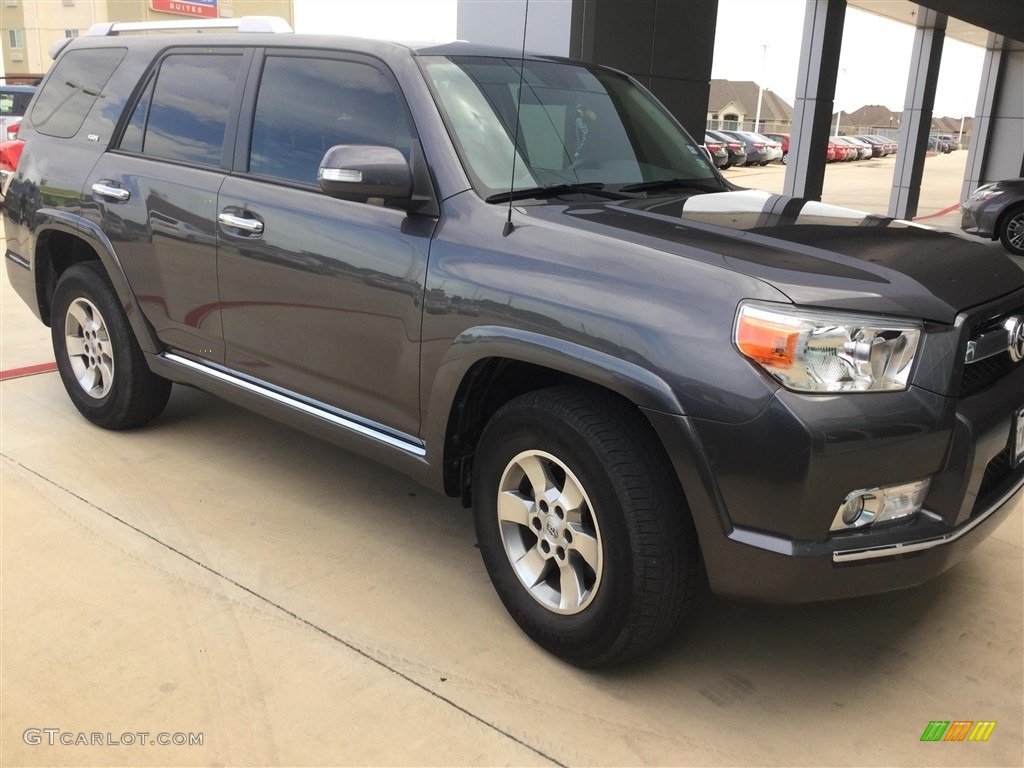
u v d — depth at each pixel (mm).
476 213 2641
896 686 2553
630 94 3598
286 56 3281
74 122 4113
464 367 2576
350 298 2889
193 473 3785
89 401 4160
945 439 2174
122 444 4066
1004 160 22797
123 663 2510
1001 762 2258
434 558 3160
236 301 3303
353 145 2713
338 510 3498
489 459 2627
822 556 2107
